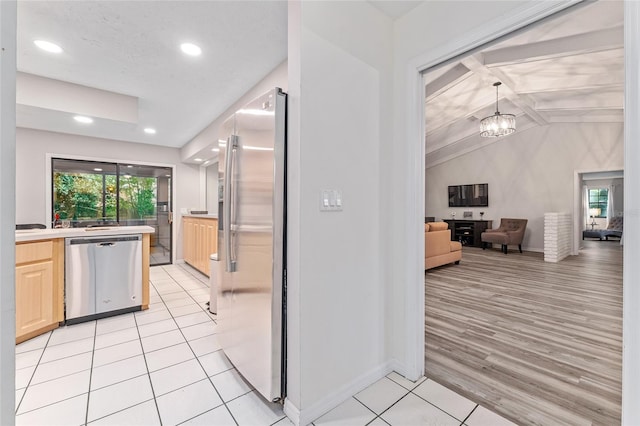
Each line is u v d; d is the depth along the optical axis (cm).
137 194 520
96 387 169
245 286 171
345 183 161
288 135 149
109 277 281
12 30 52
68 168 448
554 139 660
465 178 818
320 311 150
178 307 312
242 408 153
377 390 168
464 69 399
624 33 103
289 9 149
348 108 162
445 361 196
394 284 190
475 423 140
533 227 695
